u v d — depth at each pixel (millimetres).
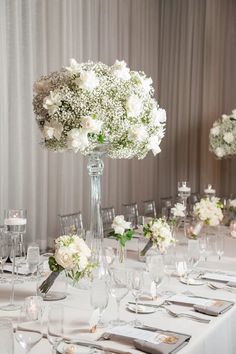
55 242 2371
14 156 5387
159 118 2715
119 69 2523
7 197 5301
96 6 6480
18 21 5332
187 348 1905
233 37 7438
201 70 7457
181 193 4730
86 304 2393
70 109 2465
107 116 2480
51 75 2621
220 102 7434
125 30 7051
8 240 2787
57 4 5828
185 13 7492
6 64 5242
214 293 2660
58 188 5988
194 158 7586
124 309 2348
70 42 5961
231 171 7559
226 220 4934
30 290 2576
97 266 2484
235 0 7445
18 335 1674
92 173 2660
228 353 2326
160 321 2201
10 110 5352
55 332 1753
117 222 2973
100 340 1971
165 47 7652
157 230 3055
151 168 7676
